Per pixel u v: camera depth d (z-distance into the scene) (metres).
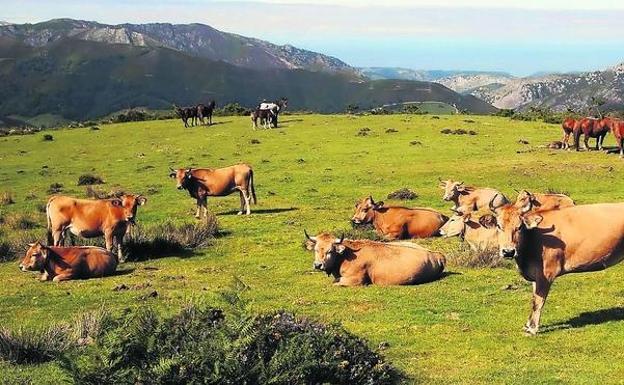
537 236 13.12
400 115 75.56
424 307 15.50
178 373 9.19
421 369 11.73
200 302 12.91
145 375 9.16
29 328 14.24
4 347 12.48
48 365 12.07
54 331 13.26
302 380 9.59
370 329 14.05
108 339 9.78
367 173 41.50
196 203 34.47
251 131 62.03
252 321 9.93
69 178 44.00
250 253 23.52
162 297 17.38
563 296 15.88
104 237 23.48
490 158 44.88
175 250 24.06
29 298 17.89
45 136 63.19
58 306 16.95
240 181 31.34
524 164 41.41
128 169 46.25
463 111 86.75
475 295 16.38
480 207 27.31
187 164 46.91
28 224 30.30
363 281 17.73
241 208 31.77
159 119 80.88
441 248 22.02
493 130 58.91
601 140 46.62
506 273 18.53
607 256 13.01
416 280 17.67
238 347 9.52
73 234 23.48
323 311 15.52
